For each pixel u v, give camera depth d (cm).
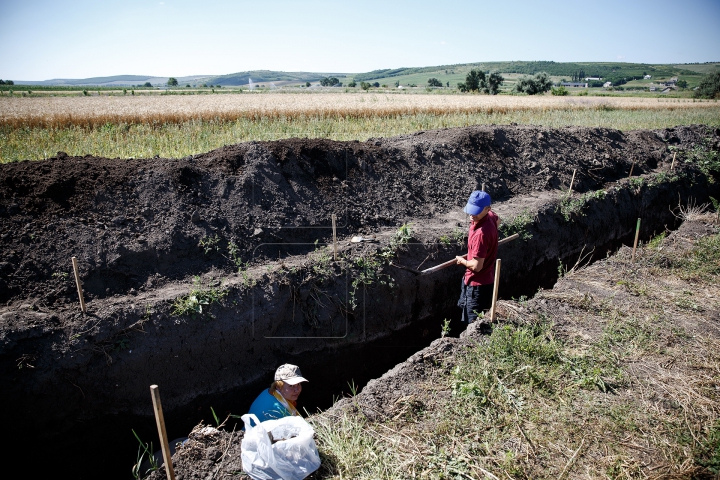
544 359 440
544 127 1266
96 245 545
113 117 1802
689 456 334
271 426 321
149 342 479
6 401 412
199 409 507
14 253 509
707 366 436
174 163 675
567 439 352
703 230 808
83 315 472
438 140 1024
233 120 1925
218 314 520
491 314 489
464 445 345
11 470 417
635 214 1093
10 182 571
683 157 1402
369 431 358
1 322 438
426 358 439
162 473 328
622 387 409
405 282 658
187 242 591
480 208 488
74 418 443
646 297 566
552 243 863
